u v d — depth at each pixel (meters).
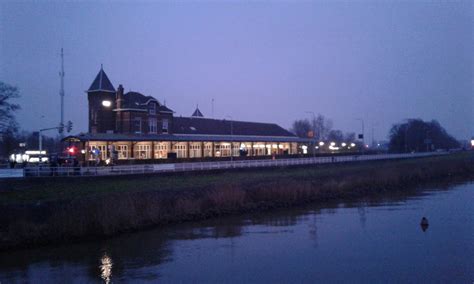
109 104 76.88
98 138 64.44
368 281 23.53
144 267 26.23
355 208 45.88
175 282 23.56
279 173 65.56
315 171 70.81
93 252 29.34
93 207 33.84
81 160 63.78
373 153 128.75
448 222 38.00
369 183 60.12
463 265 26.09
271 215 42.12
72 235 32.00
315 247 30.52
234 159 83.06
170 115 83.31
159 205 38.97
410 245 30.78
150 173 53.62
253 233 34.69
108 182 48.66
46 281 23.83
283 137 110.38
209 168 61.09
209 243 31.69
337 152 121.62
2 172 46.94
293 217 41.16
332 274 24.70
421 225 36.66
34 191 41.88
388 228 36.03
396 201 50.25
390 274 24.61
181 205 40.19
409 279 23.77
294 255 28.59
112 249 30.08
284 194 48.19
